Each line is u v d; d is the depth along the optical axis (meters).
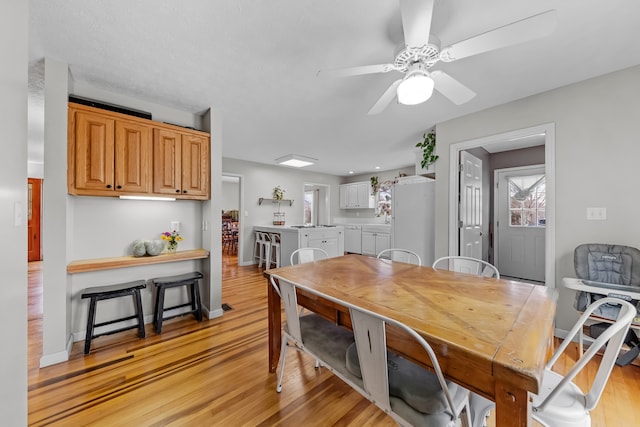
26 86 0.99
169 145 2.55
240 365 1.90
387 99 1.84
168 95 2.48
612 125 2.08
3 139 0.81
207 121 2.83
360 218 7.27
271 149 4.56
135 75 2.12
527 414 0.73
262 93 2.43
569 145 2.27
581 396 1.05
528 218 4.38
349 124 3.26
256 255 5.76
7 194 0.83
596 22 1.50
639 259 1.90
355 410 1.47
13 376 0.88
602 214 2.12
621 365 1.78
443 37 1.62
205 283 2.90
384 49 1.76
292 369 1.86
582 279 2.06
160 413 1.44
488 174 4.78
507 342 0.86
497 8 1.39
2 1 0.81
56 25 1.53
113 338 2.31
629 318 0.88
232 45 1.73
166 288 2.54
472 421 1.18
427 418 0.94
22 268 0.96
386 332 1.08
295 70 2.04
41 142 3.50
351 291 1.41
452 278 1.67
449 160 3.10
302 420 1.40
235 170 5.41
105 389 1.63
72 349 2.11
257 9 1.42
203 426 1.35
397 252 2.66
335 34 1.62
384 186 6.73
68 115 2.03
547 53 1.82
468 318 1.05
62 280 1.93
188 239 2.94
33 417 1.39
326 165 6.02
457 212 3.09
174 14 1.45
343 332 1.53
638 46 1.74
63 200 1.94
